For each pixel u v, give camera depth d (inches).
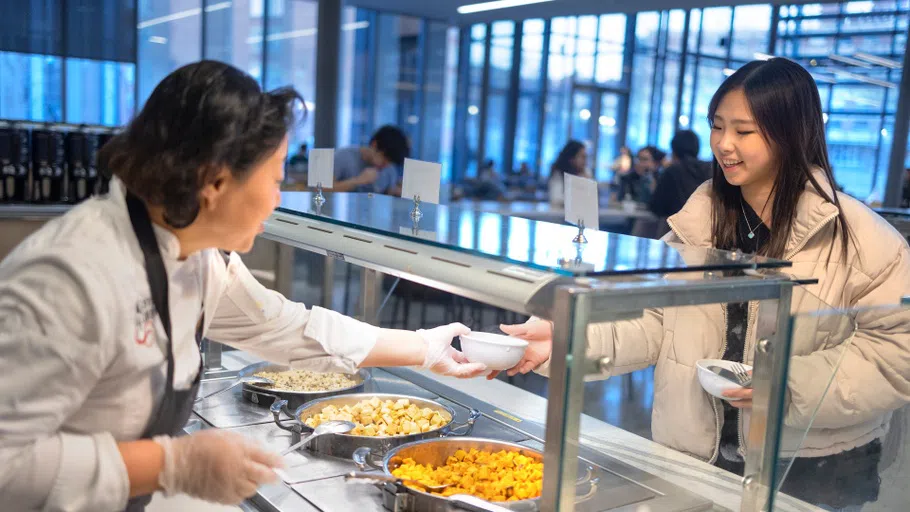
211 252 44.5
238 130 33.8
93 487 32.8
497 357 54.6
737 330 44.3
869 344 42.0
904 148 323.6
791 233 57.8
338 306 81.7
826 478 43.1
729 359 44.6
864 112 381.4
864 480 44.3
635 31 461.7
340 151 195.9
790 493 42.5
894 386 42.1
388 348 53.3
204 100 33.6
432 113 502.3
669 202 186.5
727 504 43.6
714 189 63.1
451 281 41.4
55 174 134.6
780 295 41.1
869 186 385.4
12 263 33.5
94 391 36.1
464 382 73.1
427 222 54.6
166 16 368.2
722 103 58.4
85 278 32.7
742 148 57.1
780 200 57.5
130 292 35.0
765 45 405.4
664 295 37.3
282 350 51.6
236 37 404.2
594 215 45.9
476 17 440.5
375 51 486.0
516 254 40.9
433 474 48.3
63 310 32.3
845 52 378.3
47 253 32.8
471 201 323.6
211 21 391.5
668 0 324.5
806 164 56.4
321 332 51.7
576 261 39.1
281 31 429.7
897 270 55.1
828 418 41.7
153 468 34.4
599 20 469.1
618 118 477.7
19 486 31.8
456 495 43.7
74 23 262.2
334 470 52.9
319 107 273.9
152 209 36.8
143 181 34.3
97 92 271.4
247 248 40.1
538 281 36.9
